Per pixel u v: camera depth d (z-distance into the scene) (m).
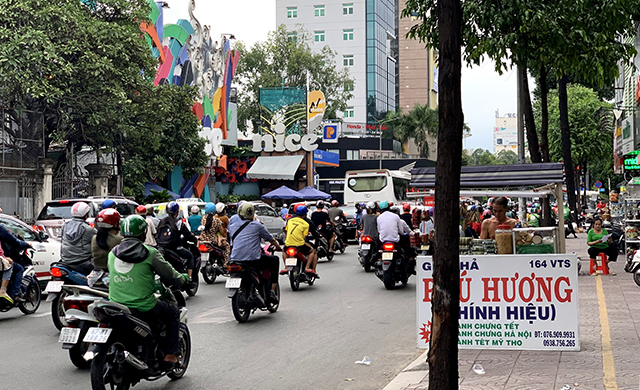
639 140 27.44
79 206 9.55
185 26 39.69
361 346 9.00
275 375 7.47
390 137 80.12
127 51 23.75
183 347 7.37
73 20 21.80
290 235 14.59
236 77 65.88
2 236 10.90
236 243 10.80
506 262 7.98
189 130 33.06
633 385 6.17
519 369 6.97
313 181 51.66
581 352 7.70
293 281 14.58
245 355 8.48
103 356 6.11
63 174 25.98
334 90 69.31
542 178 10.34
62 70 21.52
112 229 8.09
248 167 51.03
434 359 5.00
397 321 10.89
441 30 5.05
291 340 9.41
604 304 11.41
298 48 66.81
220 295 14.14
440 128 5.05
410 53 107.12
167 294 6.84
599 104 47.00
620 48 13.54
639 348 7.84
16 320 11.25
